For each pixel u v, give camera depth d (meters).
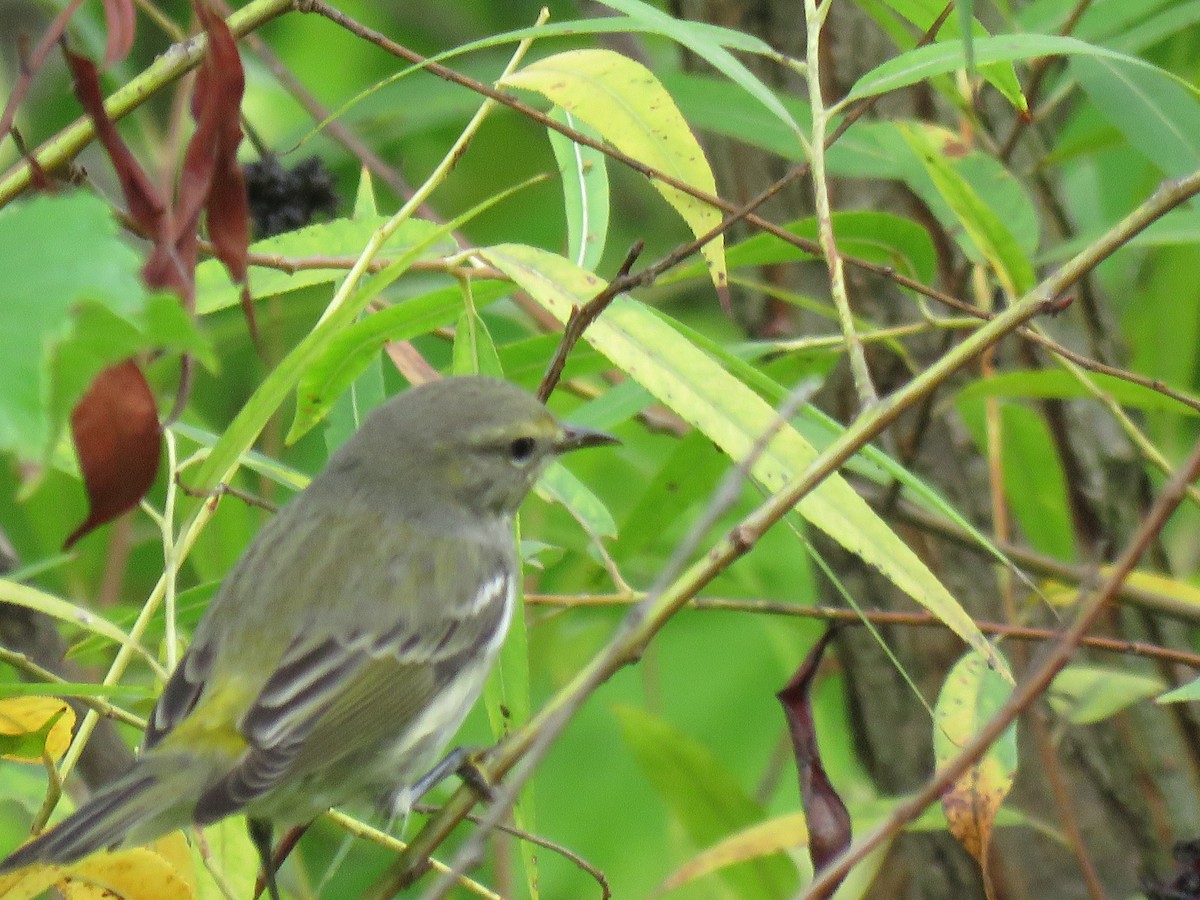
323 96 15.90
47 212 3.97
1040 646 11.05
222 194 6.90
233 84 6.86
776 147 10.44
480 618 9.18
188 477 9.18
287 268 8.62
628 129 8.11
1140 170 12.78
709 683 13.98
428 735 8.91
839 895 10.27
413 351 10.07
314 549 8.97
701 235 8.04
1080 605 7.95
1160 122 9.73
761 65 12.09
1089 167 13.03
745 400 7.21
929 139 10.00
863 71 11.84
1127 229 6.75
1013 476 11.32
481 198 15.50
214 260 8.84
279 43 15.96
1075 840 9.52
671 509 10.52
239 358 13.83
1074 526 11.35
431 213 12.50
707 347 8.05
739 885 10.94
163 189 7.59
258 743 7.97
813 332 12.14
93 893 7.55
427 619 8.93
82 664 10.59
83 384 4.42
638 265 15.72
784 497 6.46
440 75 8.04
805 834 9.35
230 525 11.09
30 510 11.65
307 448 14.17
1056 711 10.90
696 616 14.02
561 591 12.88
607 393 10.18
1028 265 8.90
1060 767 11.24
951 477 11.76
